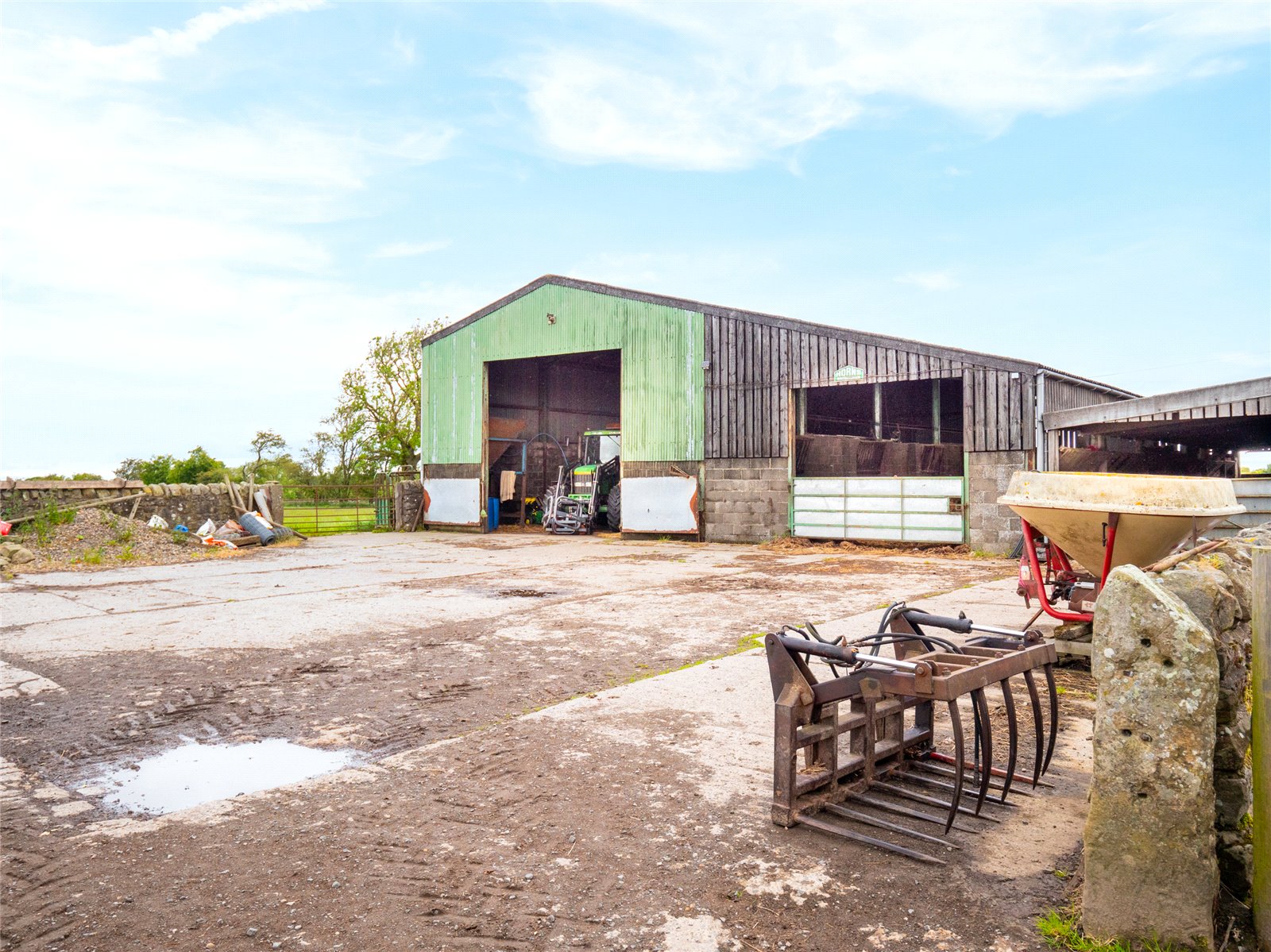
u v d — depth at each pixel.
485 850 2.99
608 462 21.11
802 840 3.06
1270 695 2.25
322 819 3.30
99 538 14.98
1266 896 2.25
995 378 14.09
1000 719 4.57
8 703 5.10
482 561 13.91
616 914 2.55
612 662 5.98
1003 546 13.97
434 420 23.23
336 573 12.16
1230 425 16.77
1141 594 2.29
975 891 2.67
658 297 18.77
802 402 17.30
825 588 9.91
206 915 2.56
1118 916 2.31
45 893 2.71
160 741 4.36
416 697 5.14
